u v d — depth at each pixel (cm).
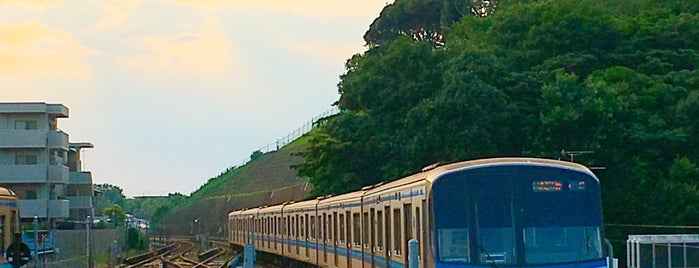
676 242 2323
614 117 3191
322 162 4141
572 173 1500
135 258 4869
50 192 5753
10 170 5572
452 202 1484
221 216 10769
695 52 3584
